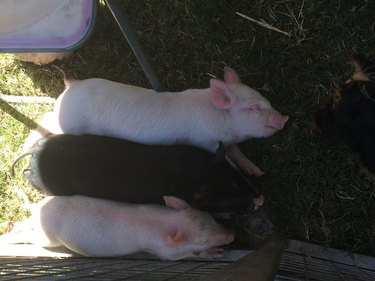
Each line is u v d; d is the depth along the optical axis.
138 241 1.14
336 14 1.19
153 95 1.17
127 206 1.17
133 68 1.29
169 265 1.10
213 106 1.14
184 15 1.26
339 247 1.19
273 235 1.22
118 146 1.15
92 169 1.14
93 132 1.18
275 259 0.88
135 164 1.12
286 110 1.22
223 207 1.12
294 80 1.22
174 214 1.14
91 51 1.32
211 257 1.17
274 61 1.22
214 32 1.25
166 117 1.15
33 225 1.22
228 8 1.24
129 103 1.15
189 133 1.16
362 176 1.18
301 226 1.21
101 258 1.18
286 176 1.22
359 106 0.99
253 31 1.23
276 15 1.22
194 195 1.12
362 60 1.01
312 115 1.21
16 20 0.87
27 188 1.33
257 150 1.23
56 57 1.32
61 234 1.17
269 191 1.22
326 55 1.20
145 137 1.16
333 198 1.20
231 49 1.24
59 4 0.87
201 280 0.65
